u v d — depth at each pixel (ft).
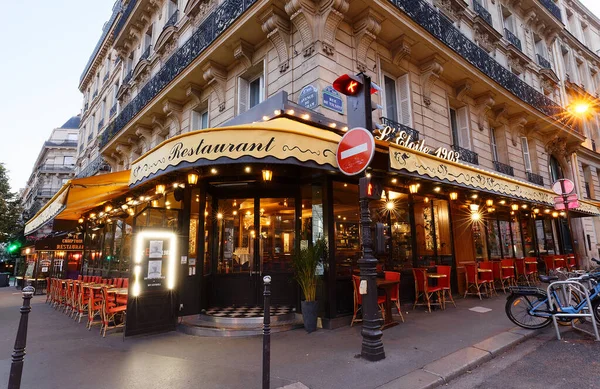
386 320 20.36
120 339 19.54
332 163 18.01
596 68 79.25
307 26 25.17
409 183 27.96
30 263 65.98
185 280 23.02
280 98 21.48
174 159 17.62
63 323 25.17
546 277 20.77
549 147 56.34
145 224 21.42
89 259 45.98
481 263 31.53
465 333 18.84
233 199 25.94
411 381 12.41
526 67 54.80
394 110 32.73
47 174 147.84
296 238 23.85
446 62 34.42
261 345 17.54
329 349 16.43
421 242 29.86
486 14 48.14
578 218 59.62
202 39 33.58
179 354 16.35
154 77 42.75
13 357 9.36
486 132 42.16
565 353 15.80
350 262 23.44
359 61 27.45
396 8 28.04
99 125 74.54
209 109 35.35
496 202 38.45
